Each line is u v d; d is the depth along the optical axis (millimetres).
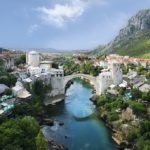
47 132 180250
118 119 190250
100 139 171500
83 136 176000
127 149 154125
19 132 128250
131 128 169125
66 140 169750
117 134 174125
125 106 199000
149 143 143125
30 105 196250
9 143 120500
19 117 161500
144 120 170000
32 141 129625
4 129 129250
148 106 195750
